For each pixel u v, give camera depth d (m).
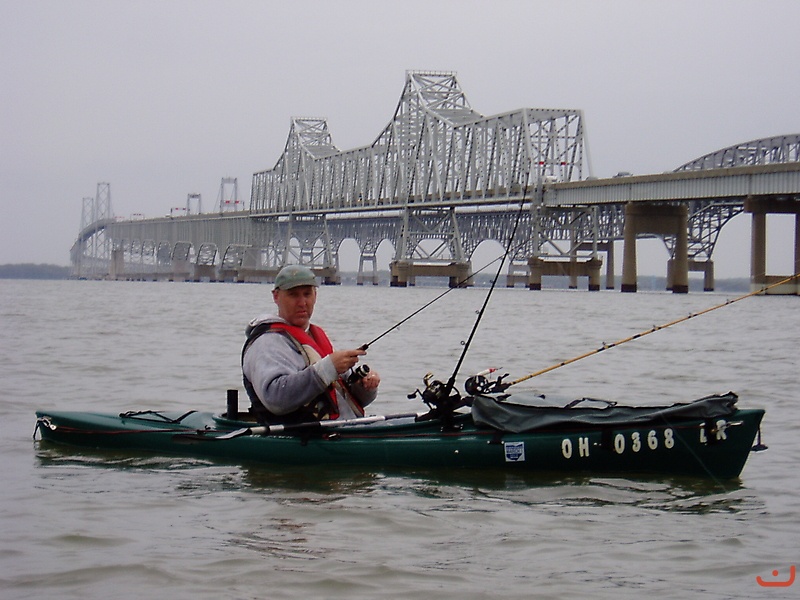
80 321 38.53
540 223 121.00
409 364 21.67
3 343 26.56
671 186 96.62
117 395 16.30
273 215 191.62
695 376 19.70
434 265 149.88
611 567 7.37
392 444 10.30
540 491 9.63
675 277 109.81
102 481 9.94
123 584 6.89
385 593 6.77
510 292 116.88
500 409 10.32
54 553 7.55
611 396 16.64
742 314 52.34
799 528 8.41
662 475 10.16
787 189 83.06
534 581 7.03
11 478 10.06
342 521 8.53
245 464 10.62
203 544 7.81
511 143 123.75
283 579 7.01
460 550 7.76
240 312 49.62
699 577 7.14
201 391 16.89
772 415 14.48
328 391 10.43
